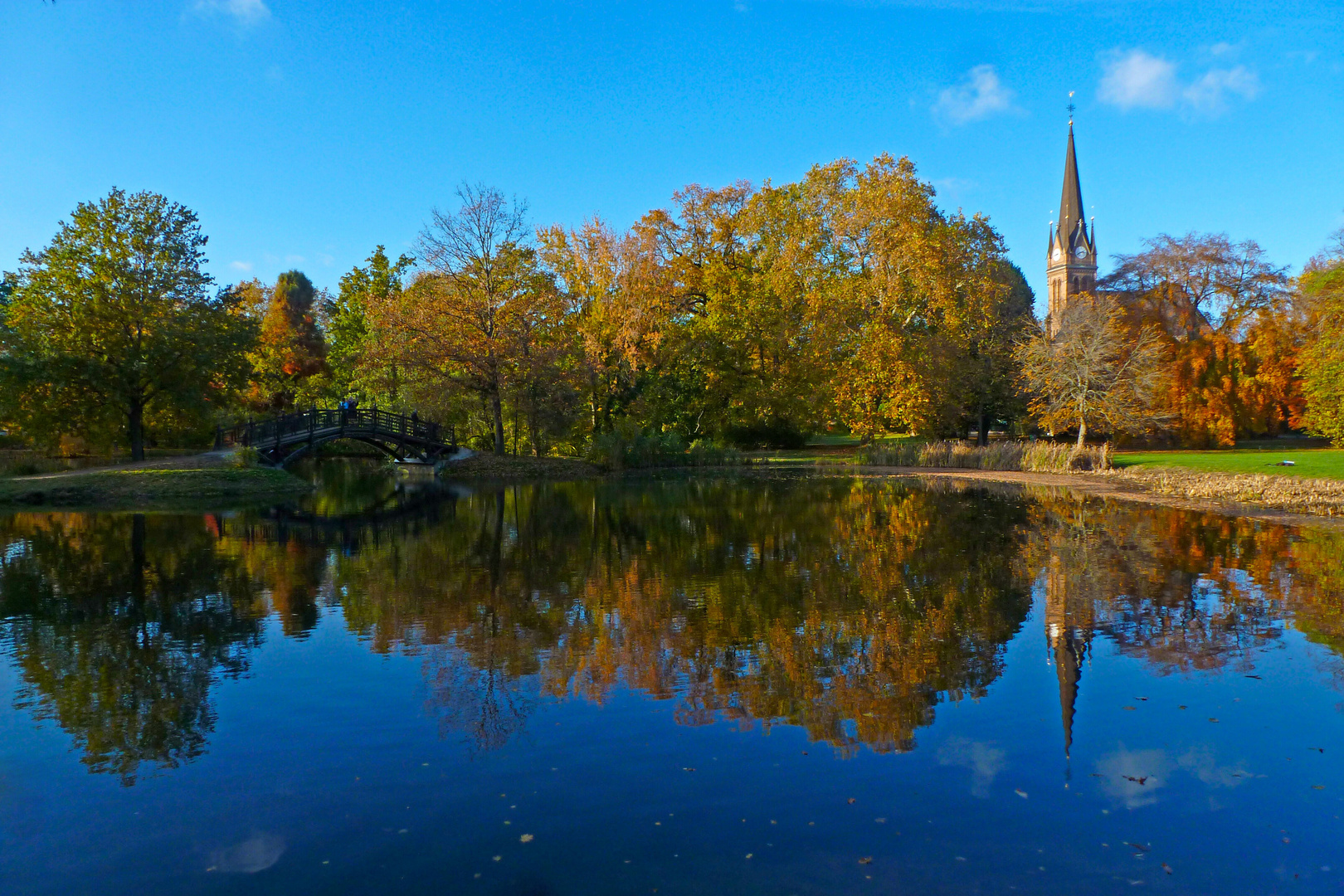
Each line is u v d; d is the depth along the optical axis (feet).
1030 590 33.88
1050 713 20.06
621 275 125.90
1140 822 14.85
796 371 137.18
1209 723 19.44
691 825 14.78
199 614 30.96
